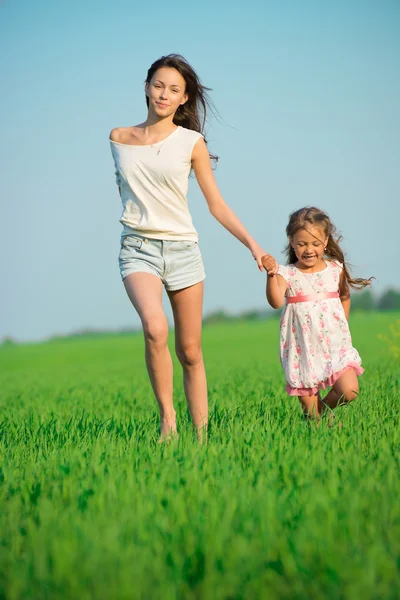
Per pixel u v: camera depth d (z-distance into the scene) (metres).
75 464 6.44
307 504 5.01
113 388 17.88
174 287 8.38
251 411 9.95
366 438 7.43
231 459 6.57
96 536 4.54
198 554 4.32
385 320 61.91
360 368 9.20
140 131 8.52
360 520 4.82
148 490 5.58
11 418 11.59
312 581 3.98
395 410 9.29
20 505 5.46
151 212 8.26
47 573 4.11
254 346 43.09
